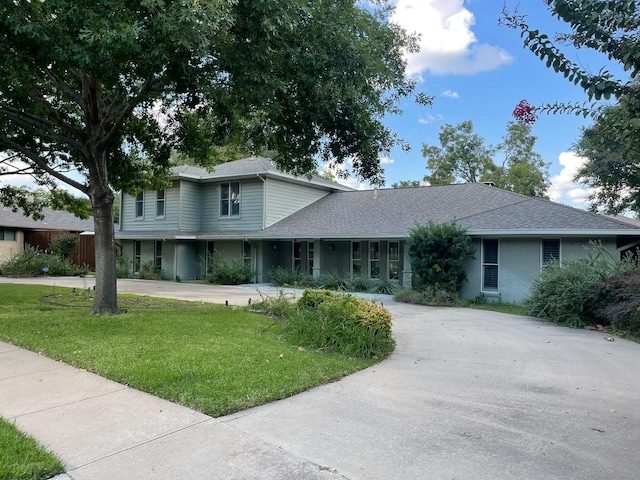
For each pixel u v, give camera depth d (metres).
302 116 8.59
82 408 4.10
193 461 3.14
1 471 2.85
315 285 17.75
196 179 21.75
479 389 5.01
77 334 7.20
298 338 7.04
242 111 9.10
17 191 14.90
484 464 3.18
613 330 8.98
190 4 5.81
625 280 9.19
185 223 21.78
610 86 2.67
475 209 16.39
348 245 18.39
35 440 3.38
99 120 9.47
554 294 10.21
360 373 5.63
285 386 4.79
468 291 14.44
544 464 3.19
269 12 6.89
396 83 9.20
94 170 9.51
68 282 18.44
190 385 4.69
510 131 33.00
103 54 6.09
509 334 8.57
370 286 16.88
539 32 2.88
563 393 4.91
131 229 23.97
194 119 11.36
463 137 35.81
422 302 13.50
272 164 20.55
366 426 3.85
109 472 2.97
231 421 3.88
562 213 13.49
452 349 7.16
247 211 20.73
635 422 4.04
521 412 4.28
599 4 2.61
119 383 4.82
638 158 2.75
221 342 6.80
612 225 12.00
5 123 9.85
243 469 3.04
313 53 7.76
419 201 18.91
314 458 3.22
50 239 29.00
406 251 15.86
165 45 6.28
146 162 13.10
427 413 4.21
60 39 6.71
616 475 3.04
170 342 6.70
